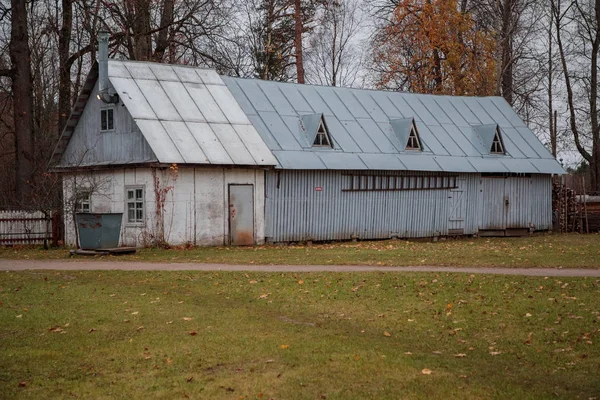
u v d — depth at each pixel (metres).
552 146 56.03
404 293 16.70
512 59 49.94
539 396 9.34
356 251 26.86
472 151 39.12
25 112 37.66
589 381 10.06
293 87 37.16
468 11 51.84
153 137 29.45
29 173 37.69
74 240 33.78
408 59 52.31
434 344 12.22
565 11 51.81
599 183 51.50
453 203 37.78
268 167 31.25
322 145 34.31
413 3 50.12
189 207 29.70
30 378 10.18
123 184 30.69
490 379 10.09
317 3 54.12
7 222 33.09
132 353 11.38
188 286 18.00
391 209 35.56
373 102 39.12
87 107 33.12
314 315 14.54
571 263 22.08
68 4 39.44
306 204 32.84
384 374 10.17
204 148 30.30
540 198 40.81
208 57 41.72
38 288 17.64
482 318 14.04
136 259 24.41
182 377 10.12
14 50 37.41
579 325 13.27
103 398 9.32
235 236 30.88
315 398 9.20
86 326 13.33
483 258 23.70
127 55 46.41
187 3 41.59
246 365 10.67
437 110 41.00
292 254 25.66
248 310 14.94
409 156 36.47
